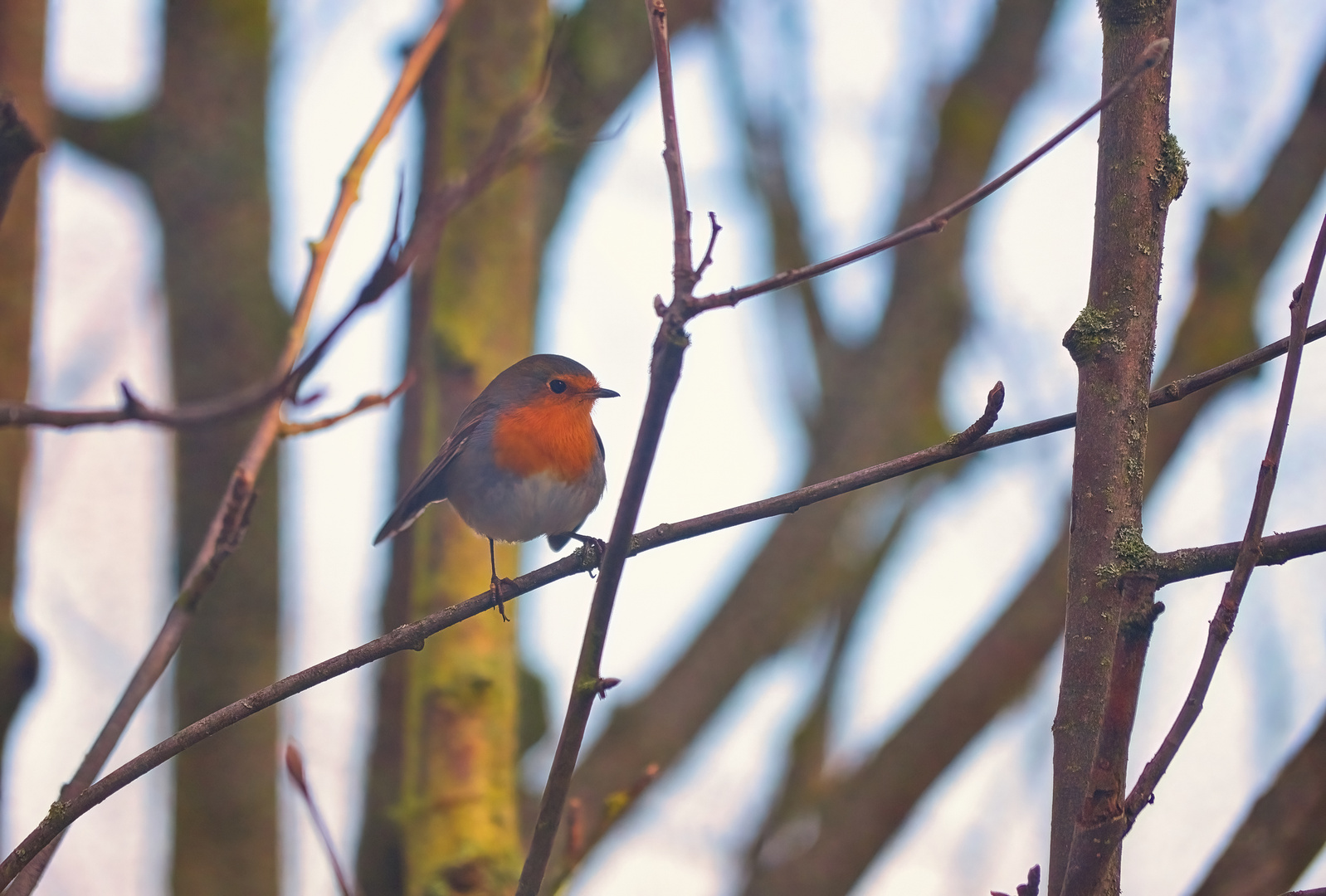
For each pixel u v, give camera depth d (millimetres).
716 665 14344
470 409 10211
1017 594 13742
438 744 9305
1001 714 14734
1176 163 5297
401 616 11781
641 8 13578
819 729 17266
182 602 7273
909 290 16328
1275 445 4664
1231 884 7520
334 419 7996
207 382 11938
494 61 10422
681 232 5137
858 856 13258
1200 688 4531
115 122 12453
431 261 10578
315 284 8109
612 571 5598
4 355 9445
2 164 6414
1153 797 4516
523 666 13391
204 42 12438
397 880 11156
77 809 5973
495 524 10180
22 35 9719
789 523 15188
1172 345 12227
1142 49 5316
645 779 7594
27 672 9203
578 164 13664
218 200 12219
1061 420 5840
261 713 11539
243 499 7336
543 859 5914
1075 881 4488
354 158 8367
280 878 11352
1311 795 7578
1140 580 4457
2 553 9375
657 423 5270
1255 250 12156
